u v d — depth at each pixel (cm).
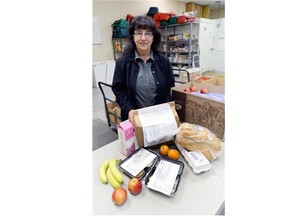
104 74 555
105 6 548
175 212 67
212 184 78
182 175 83
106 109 281
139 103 149
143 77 143
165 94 146
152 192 75
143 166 84
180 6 734
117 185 77
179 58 632
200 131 91
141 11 627
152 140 92
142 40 131
